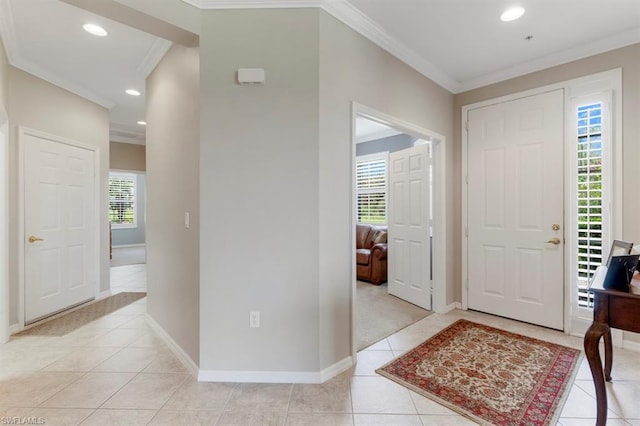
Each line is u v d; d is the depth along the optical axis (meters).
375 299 3.88
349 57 2.28
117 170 6.30
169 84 2.57
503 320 3.11
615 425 1.63
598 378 1.52
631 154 2.47
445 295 3.36
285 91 2.04
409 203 3.75
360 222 6.05
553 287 2.86
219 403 1.82
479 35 2.52
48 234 3.28
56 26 2.43
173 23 1.91
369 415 1.72
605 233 2.60
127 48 2.77
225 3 2.01
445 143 3.36
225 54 2.03
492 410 1.75
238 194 2.04
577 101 2.74
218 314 2.06
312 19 2.05
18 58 2.89
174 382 2.04
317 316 2.06
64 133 3.48
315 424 1.65
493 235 3.22
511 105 3.09
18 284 2.94
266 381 2.05
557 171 2.83
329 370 2.12
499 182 3.17
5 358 2.38
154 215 2.95
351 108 2.28
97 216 3.97
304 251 2.05
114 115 4.83
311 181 2.04
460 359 2.34
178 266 2.42
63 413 1.73
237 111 2.03
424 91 3.04
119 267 6.34
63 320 3.21
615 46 2.54
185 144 2.28
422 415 1.72
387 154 5.57
